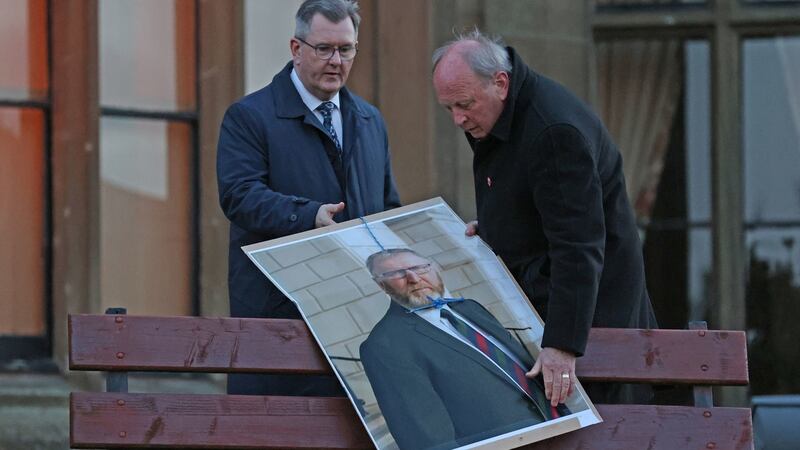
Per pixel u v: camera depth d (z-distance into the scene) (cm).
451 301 742
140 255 1323
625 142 1526
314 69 847
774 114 1534
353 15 854
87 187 1291
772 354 1517
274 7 1355
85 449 711
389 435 697
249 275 841
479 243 775
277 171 848
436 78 741
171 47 1346
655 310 1524
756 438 870
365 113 880
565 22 1432
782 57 1533
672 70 1531
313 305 730
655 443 724
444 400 708
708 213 1528
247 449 712
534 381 720
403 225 781
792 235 1526
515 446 699
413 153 1363
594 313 761
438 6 1370
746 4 1524
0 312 1284
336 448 715
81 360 709
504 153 745
